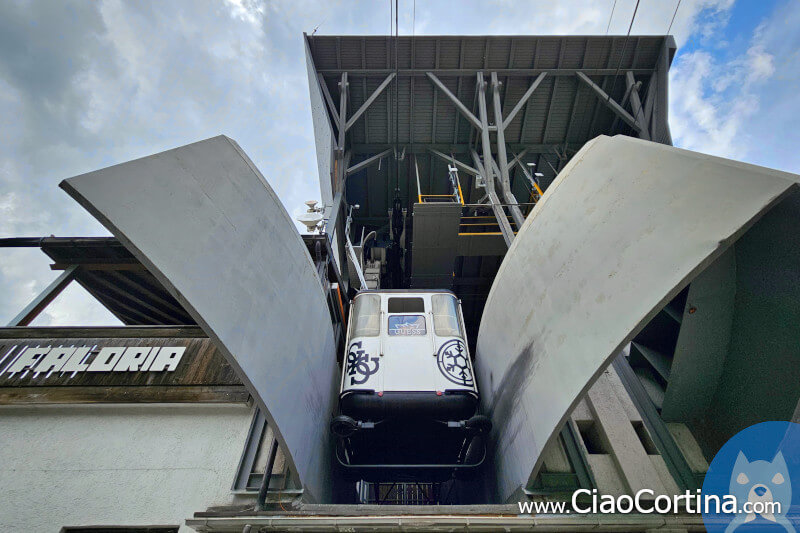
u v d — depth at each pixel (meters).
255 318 3.69
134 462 4.35
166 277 2.62
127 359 5.15
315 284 5.69
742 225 2.39
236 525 3.59
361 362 6.06
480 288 15.91
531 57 14.34
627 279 3.16
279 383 3.99
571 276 3.96
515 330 5.13
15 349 5.23
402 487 13.48
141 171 2.71
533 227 5.02
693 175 2.88
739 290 3.43
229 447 4.50
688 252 2.67
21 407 4.69
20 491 4.11
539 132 16.31
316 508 3.78
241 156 4.18
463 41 13.98
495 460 5.67
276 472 4.27
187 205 3.07
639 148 3.49
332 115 14.65
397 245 14.14
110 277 7.61
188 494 4.12
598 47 14.07
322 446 5.49
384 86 14.16
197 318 2.88
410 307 7.07
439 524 3.54
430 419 5.69
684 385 4.06
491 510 3.72
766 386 3.38
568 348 3.73
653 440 4.32
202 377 4.96
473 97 15.21
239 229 3.72
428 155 16.61
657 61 14.06
